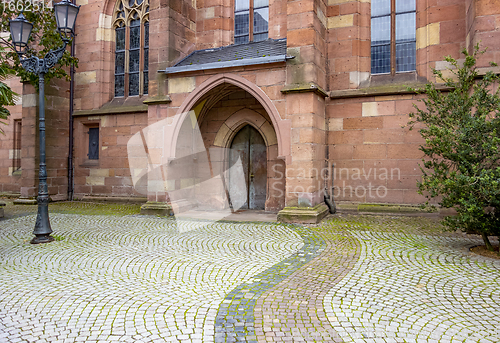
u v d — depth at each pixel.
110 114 11.98
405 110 8.55
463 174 4.93
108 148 12.02
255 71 8.42
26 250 5.67
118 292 3.79
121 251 5.52
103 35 12.38
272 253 5.33
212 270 4.54
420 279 4.08
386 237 6.21
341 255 5.14
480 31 7.16
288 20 8.13
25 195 11.79
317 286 3.91
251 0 10.62
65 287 3.96
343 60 9.13
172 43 9.62
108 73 12.41
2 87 7.98
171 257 5.16
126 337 2.77
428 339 2.71
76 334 2.83
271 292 3.75
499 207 4.89
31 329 2.93
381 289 3.78
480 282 3.95
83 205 11.32
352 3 9.05
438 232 6.59
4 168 14.09
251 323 3.01
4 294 3.75
